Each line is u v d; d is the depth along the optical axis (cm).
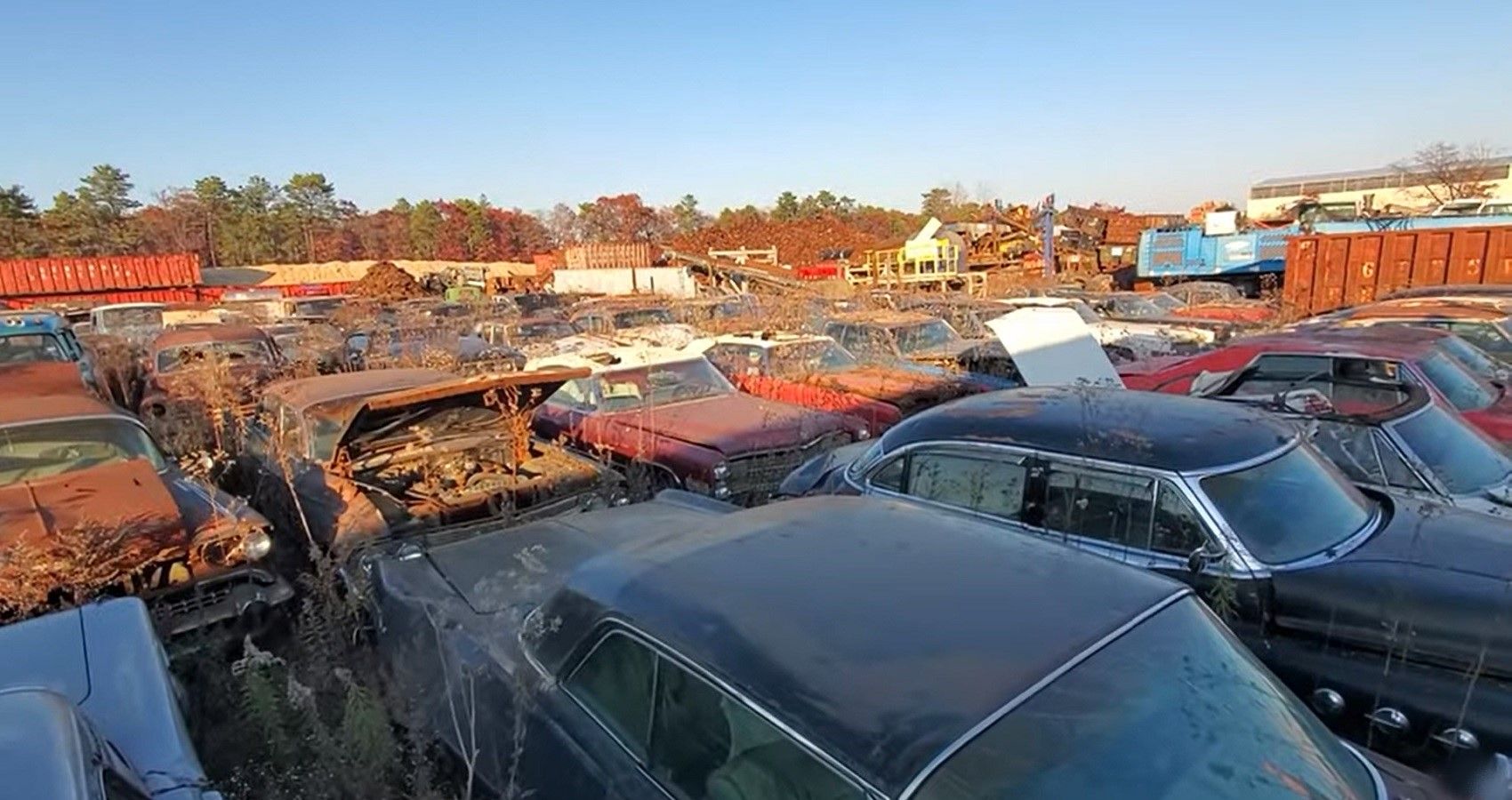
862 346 1197
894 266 3438
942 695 187
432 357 1115
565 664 263
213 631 430
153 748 277
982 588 232
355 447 611
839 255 4331
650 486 696
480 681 299
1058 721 185
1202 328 1459
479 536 455
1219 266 2620
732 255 4009
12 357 1109
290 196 9181
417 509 556
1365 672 320
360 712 312
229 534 454
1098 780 178
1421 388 583
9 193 7000
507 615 333
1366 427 507
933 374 1029
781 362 1062
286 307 2348
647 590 250
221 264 7631
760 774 197
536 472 644
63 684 303
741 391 902
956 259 3092
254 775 320
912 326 1261
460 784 304
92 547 404
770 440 702
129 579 417
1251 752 199
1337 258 1806
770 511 309
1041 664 198
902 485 486
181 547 437
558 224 9212
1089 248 3466
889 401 938
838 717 186
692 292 3055
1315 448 439
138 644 331
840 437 738
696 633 225
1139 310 1900
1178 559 375
